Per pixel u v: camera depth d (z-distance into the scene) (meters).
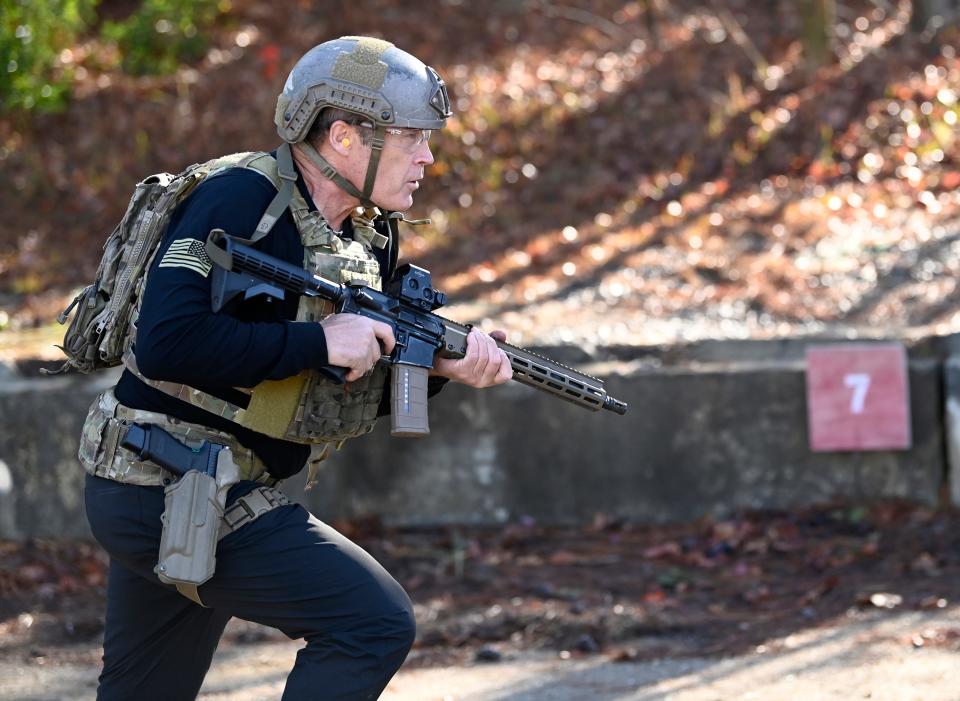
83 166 29.97
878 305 20.69
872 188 25.69
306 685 7.62
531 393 18.77
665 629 14.77
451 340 8.63
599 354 19.33
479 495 18.89
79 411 18.20
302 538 7.82
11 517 18.16
